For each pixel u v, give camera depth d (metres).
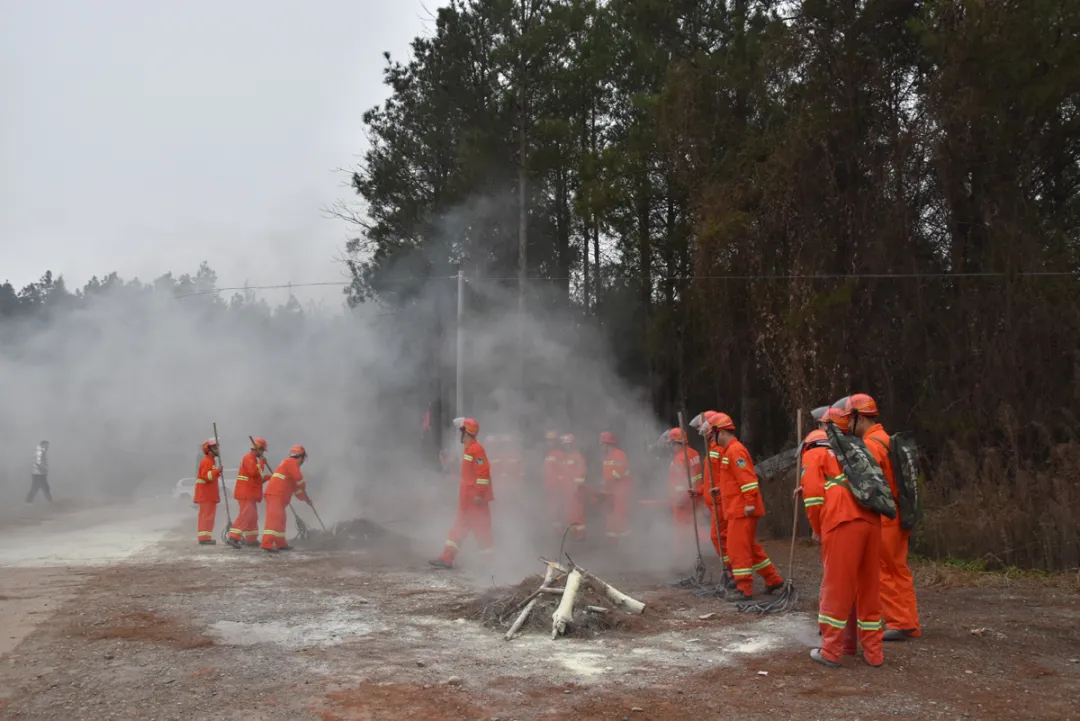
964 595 9.25
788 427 17.39
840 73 15.55
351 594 8.98
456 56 24.20
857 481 6.10
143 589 9.31
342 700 5.33
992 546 10.96
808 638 7.01
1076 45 13.46
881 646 6.17
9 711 5.21
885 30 15.85
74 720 5.04
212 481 13.70
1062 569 10.42
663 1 19.75
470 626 7.45
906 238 14.81
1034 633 7.30
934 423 14.08
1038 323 13.62
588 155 20.61
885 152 15.15
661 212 22.31
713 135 17.78
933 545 11.47
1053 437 13.23
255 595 8.93
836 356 14.52
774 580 9.12
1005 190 14.31
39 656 6.45
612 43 22.66
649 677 5.85
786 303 15.40
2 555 12.37
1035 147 14.42
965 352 14.33
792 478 14.66
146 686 5.67
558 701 5.32
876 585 6.19
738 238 15.98
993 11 13.60
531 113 23.20
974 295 14.27
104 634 7.12
